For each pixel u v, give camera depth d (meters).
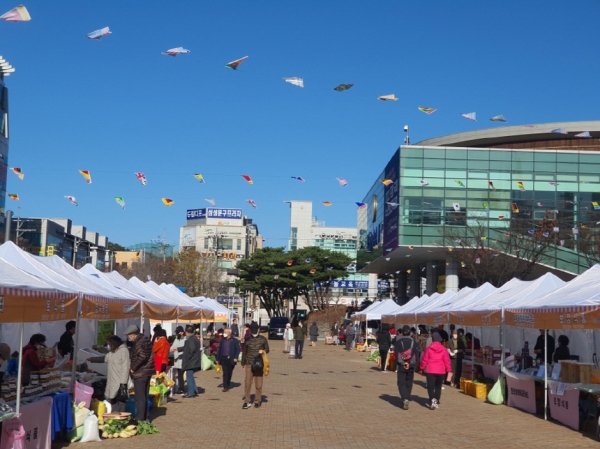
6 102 52.22
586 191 42.69
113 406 12.16
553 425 12.50
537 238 37.50
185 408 14.42
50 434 9.39
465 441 10.73
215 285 64.19
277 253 66.75
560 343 15.32
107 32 8.76
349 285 92.62
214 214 94.12
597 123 50.94
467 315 17.81
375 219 55.19
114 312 12.60
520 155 43.25
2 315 7.44
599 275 13.51
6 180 53.06
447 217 43.09
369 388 19.08
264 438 10.78
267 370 14.59
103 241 86.44
